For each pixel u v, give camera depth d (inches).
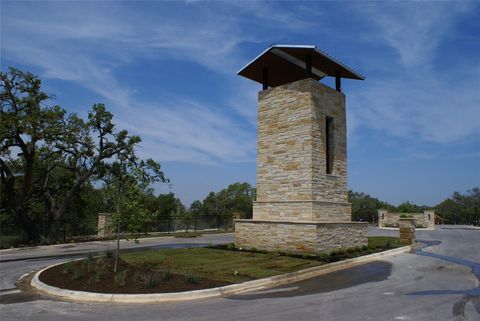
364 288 390.3
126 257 603.8
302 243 606.5
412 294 360.5
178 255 624.7
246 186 2164.1
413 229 827.4
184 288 376.8
